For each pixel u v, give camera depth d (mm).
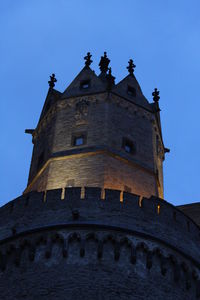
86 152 49344
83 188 43562
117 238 40375
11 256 41125
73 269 38875
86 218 41312
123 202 42750
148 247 40656
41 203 43250
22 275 39531
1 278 40188
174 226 43375
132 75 58281
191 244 43438
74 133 51344
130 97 55094
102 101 53219
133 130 52594
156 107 56000
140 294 38344
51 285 38312
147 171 50438
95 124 51531
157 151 54406
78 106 53062
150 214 42875
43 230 41031
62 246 40062
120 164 49250
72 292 37688
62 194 43469
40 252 40281
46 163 50031
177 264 41000
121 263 39469
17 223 42750
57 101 54312
